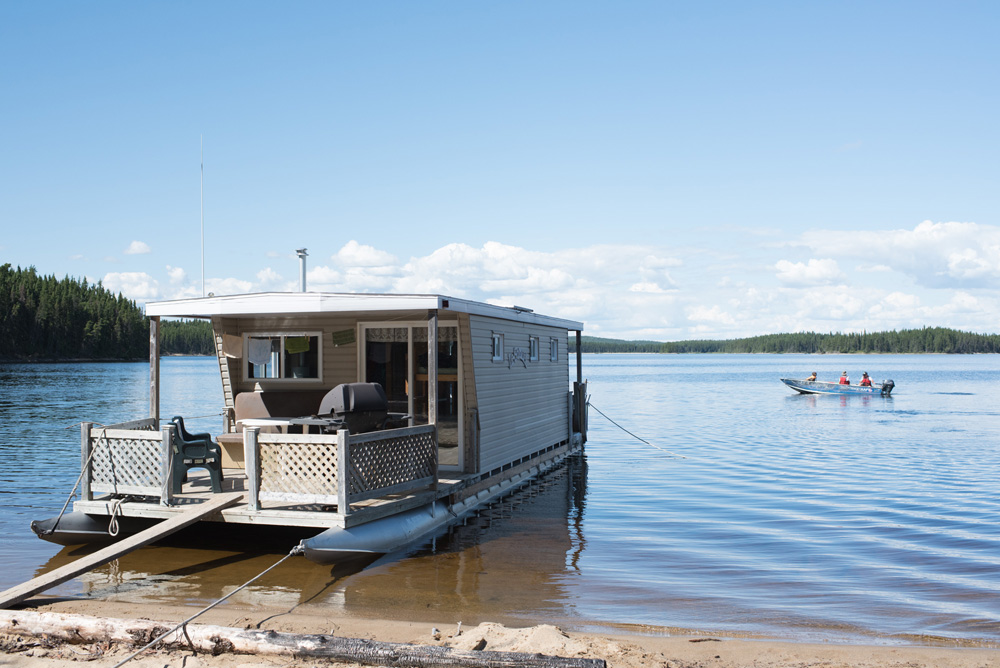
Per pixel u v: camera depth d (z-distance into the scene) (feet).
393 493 32.89
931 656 21.43
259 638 20.44
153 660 20.16
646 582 29.30
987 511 43.98
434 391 36.09
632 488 51.83
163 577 29.01
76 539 32.53
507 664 18.93
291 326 43.55
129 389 168.96
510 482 49.44
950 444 78.79
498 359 46.03
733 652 21.65
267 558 31.71
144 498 32.89
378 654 19.69
